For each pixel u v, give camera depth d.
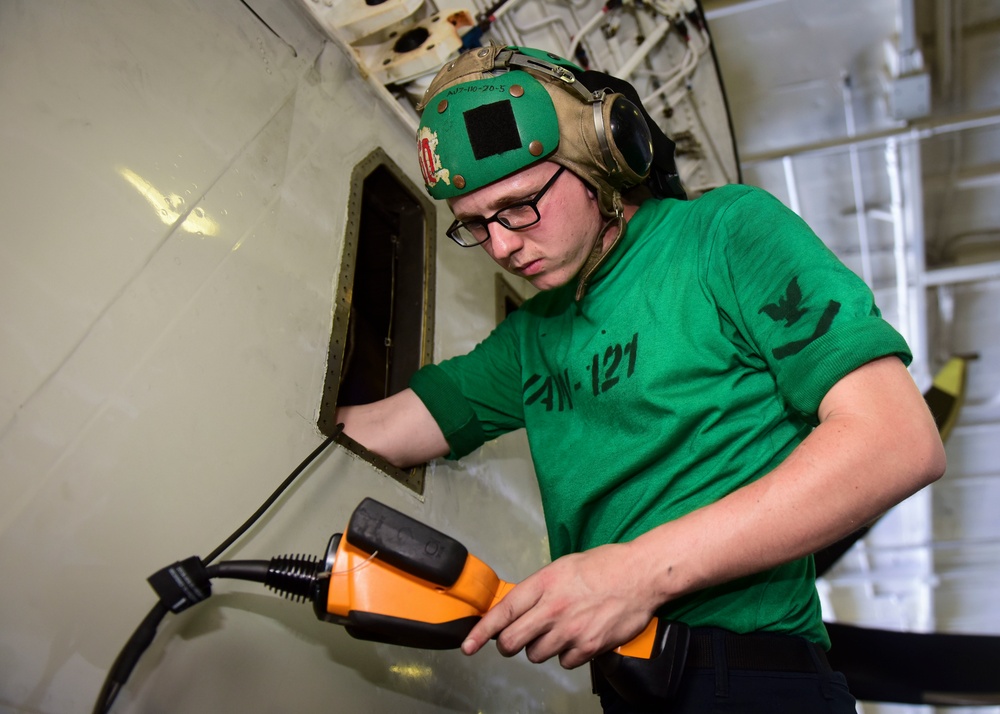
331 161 1.24
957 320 4.56
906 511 5.48
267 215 1.05
